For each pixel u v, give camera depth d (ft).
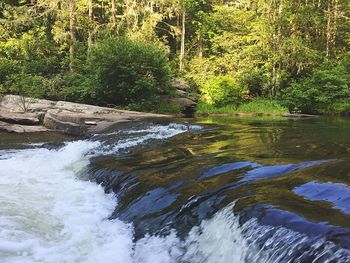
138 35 77.66
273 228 11.76
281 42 75.56
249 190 15.23
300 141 26.91
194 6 94.17
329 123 43.42
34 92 60.29
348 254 9.71
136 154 26.58
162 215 16.05
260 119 51.49
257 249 11.68
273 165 18.69
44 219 17.95
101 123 41.78
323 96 65.26
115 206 19.16
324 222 11.41
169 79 66.80
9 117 45.44
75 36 77.82
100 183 22.33
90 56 62.95
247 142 27.37
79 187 22.25
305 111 69.21
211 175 18.54
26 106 50.24
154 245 14.82
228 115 62.13
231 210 13.64
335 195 13.69
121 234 16.29
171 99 68.54
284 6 76.64
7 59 69.67
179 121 40.88
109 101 62.75
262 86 78.07
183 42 89.81
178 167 21.11
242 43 84.64
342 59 75.15
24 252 14.71
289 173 17.03
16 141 37.50
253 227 12.24
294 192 14.43
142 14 84.17
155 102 62.49
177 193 17.13
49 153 31.99
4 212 18.57
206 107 71.67
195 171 19.67
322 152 21.81
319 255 10.15
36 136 40.57
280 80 76.64
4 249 14.83
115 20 80.74
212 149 25.30
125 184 20.22
